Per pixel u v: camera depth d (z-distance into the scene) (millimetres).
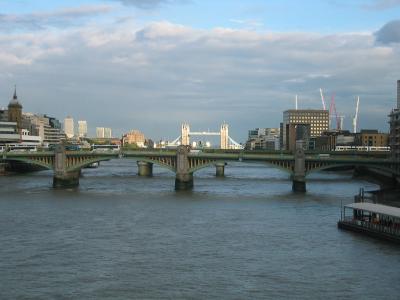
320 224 122688
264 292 74125
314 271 83562
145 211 143500
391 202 154375
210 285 76938
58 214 137125
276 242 103000
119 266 86062
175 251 95750
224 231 114062
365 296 72750
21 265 86250
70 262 88188
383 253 94250
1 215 134750
